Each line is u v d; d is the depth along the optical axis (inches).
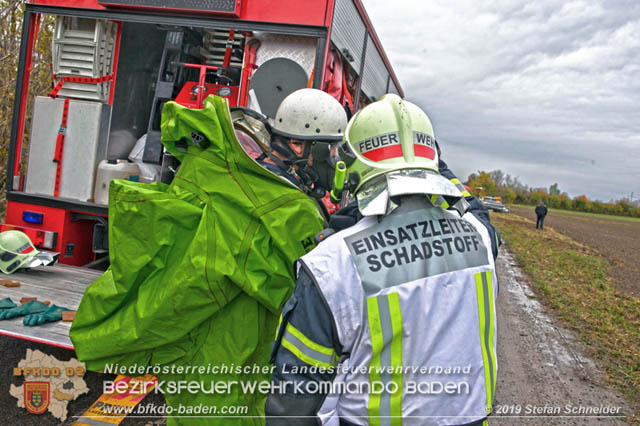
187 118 77.3
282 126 92.2
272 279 75.2
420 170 50.7
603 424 135.3
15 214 179.5
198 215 76.7
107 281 81.8
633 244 1042.1
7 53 303.6
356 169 53.1
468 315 48.7
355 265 45.9
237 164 77.1
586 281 407.2
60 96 182.2
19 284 139.3
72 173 177.5
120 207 76.5
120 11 168.7
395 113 53.1
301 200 78.3
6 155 307.4
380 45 241.8
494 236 60.0
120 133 188.7
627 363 191.2
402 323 45.1
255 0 158.6
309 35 155.2
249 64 164.1
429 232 49.6
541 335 225.0
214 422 75.9
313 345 45.2
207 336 77.3
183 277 72.8
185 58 186.7
